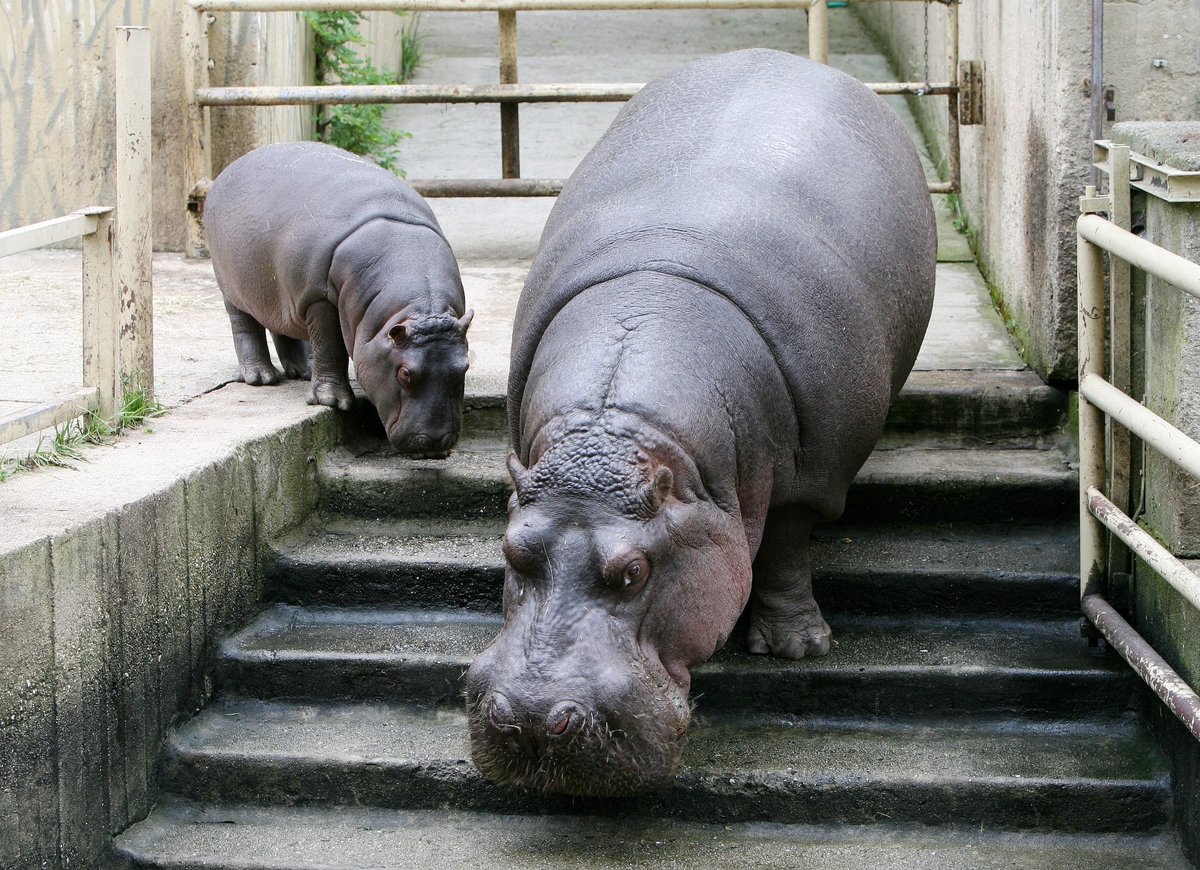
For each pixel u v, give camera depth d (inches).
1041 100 303.1
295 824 225.3
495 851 214.2
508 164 415.8
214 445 255.8
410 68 573.3
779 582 239.1
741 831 218.8
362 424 302.0
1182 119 287.9
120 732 220.8
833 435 212.7
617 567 173.3
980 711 235.6
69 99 424.5
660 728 177.2
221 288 310.5
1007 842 216.1
